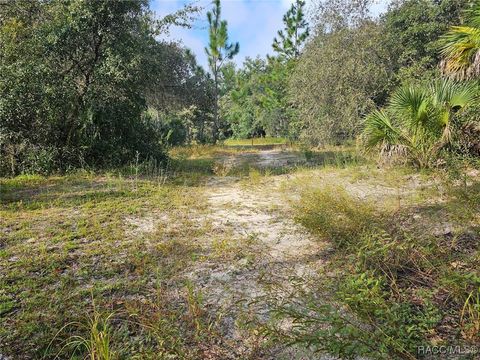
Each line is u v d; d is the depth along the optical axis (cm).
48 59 841
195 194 609
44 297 257
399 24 1230
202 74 2114
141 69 905
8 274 293
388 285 247
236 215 471
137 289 268
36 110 808
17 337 215
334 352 166
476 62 577
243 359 192
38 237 384
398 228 327
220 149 1853
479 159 575
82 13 828
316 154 1233
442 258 267
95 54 895
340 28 1163
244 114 3672
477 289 214
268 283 258
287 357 194
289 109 1919
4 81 773
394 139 675
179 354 188
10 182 705
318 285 252
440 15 1150
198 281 284
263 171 927
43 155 825
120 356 194
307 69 1272
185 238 379
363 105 1077
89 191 616
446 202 392
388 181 572
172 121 2158
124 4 859
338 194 439
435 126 623
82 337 207
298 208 390
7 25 841
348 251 300
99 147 897
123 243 365
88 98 902
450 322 207
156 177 793
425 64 1085
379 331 183
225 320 229
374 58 1135
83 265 312
